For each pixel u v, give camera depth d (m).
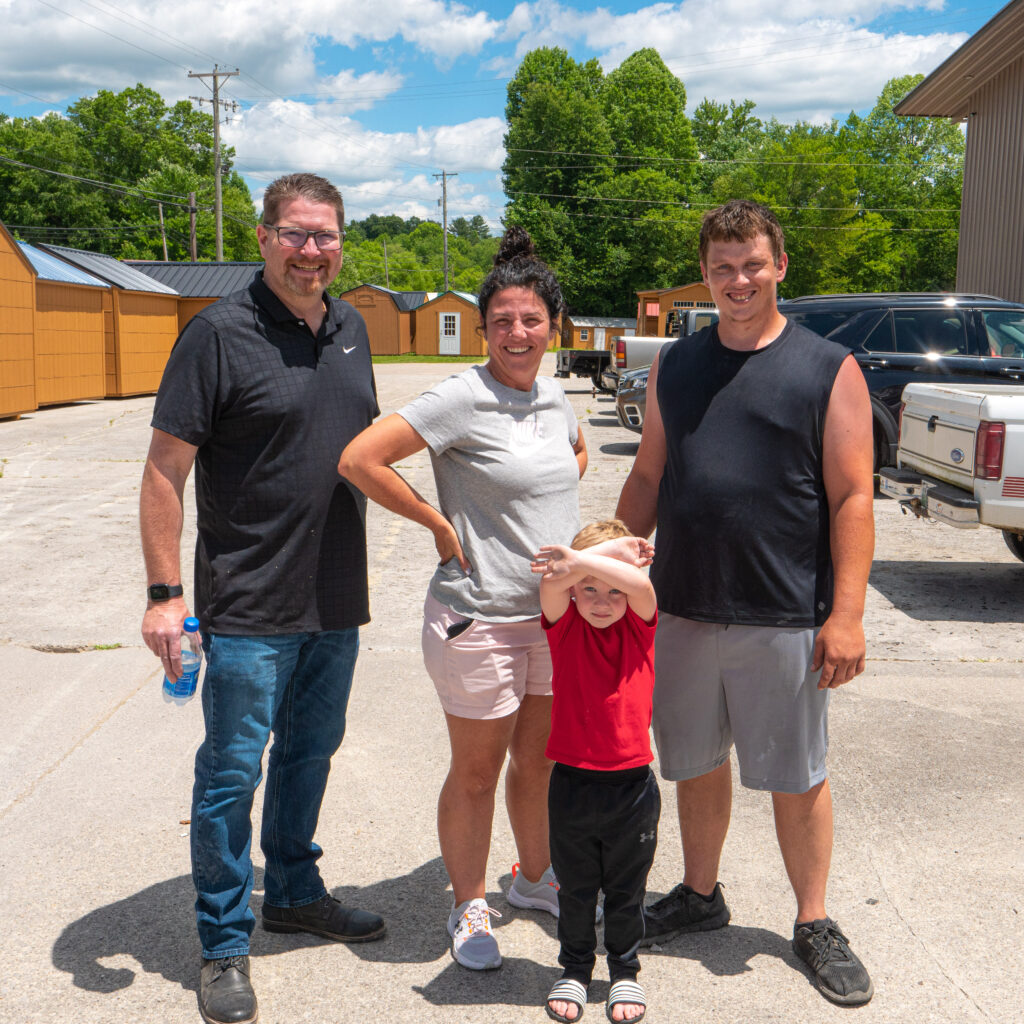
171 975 2.54
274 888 2.75
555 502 2.56
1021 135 14.36
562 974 2.58
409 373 32.16
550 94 58.34
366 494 2.44
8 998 2.43
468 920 2.62
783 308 9.63
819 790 2.60
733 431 2.51
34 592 6.17
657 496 2.83
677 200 59.69
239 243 69.38
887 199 61.84
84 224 64.94
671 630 2.66
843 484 2.48
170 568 2.44
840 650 2.45
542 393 2.60
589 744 2.31
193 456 2.44
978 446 5.59
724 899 2.91
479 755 2.58
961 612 5.98
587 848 2.37
